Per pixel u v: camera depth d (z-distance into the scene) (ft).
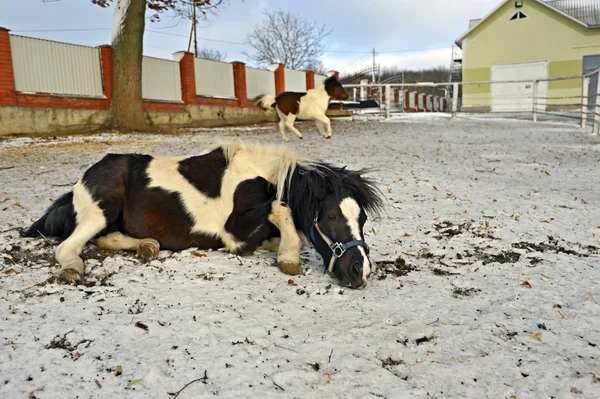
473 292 11.53
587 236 15.72
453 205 20.15
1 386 7.55
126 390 7.54
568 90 107.24
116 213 13.58
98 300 10.75
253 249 13.83
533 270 12.78
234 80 78.07
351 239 11.16
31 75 49.93
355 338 9.21
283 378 7.88
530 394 7.54
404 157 33.86
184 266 12.82
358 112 95.66
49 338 9.04
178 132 55.72
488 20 110.01
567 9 116.06
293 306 10.58
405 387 7.69
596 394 7.50
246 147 14.06
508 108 111.75
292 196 12.63
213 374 7.98
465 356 8.66
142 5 53.57
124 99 54.44
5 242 14.70
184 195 13.48
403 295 11.29
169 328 9.46
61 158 32.73
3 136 46.78
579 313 10.19
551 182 24.91
